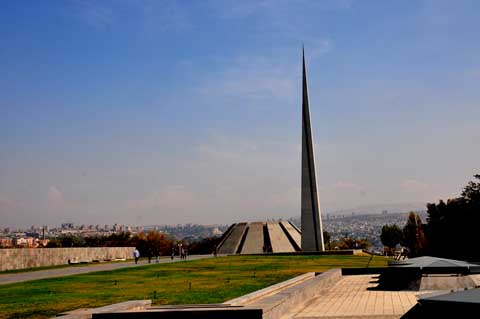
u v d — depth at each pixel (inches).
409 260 1001.5
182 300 783.1
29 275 1455.5
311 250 2588.6
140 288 1005.2
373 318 602.2
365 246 4584.2
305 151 2647.6
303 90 2669.8
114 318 546.0
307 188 2632.9
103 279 1251.8
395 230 4571.9
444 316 362.3
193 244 4857.3
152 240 4402.1
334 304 738.8
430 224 2608.3
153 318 542.3
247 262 1887.3
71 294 919.0
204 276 1279.5
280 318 595.5
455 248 2304.4
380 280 1048.2
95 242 4640.8
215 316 532.1
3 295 935.0
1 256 1696.6
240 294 853.2
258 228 3280.0
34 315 686.5
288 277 1191.6
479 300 350.9
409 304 718.5
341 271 1279.5
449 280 884.6
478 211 2226.9
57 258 2063.2
